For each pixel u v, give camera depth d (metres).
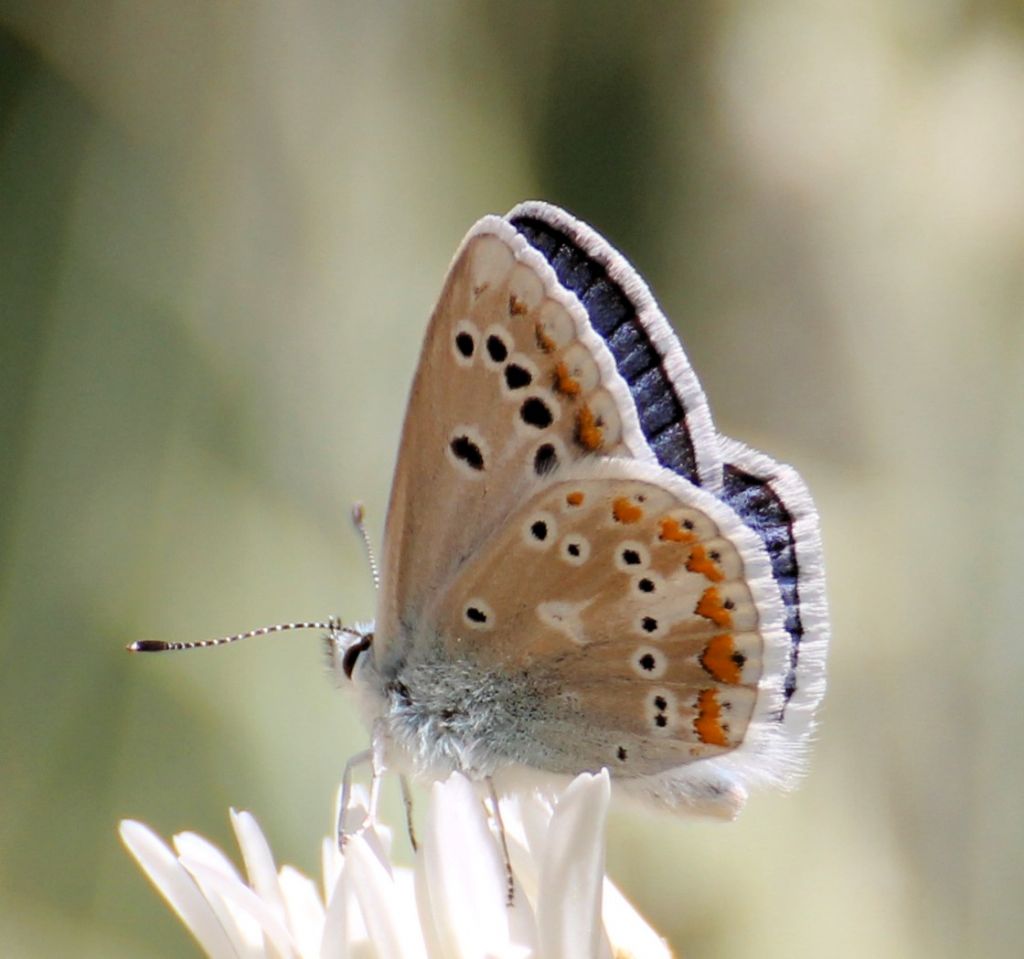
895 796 0.35
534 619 0.30
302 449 0.36
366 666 0.30
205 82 0.38
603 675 0.30
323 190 0.38
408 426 0.30
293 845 0.34
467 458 0.30
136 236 0.37
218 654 0.35
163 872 0.29
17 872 0.34
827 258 0.38
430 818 0.29
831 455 0.37
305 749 0.35
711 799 0.30
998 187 0.37
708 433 0.30
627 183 0.39
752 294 0.38
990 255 0.37
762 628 0.30
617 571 0.30
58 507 0.35
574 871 0.29
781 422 0.37
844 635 0.35
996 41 0.37
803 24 0.39
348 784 0.30
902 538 0.36
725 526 0.30
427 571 0.30
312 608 0.35
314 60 0.38
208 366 0.36
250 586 0.35
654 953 0.29
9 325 0.36
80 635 0.35
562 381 0.30
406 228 0.38
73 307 0.36
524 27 0.39
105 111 0.37
